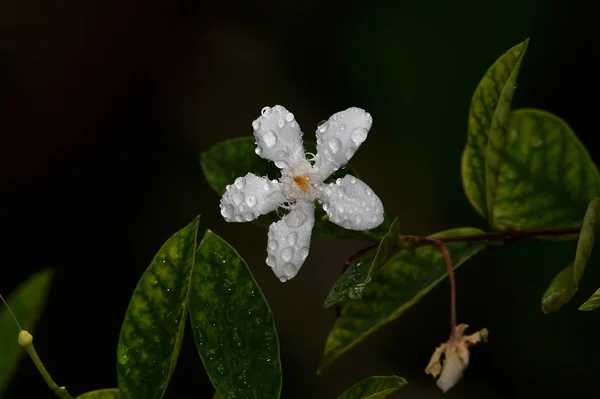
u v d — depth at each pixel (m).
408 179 0.63
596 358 0.54
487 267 0.58
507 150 0.40
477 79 0.61
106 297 0.65
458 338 0.39
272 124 0.39
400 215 0.62
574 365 0.55
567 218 0.40
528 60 0.59
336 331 0.39
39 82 0.66
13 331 0.39
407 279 0.39
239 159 0.40
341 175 0.39
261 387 0.37
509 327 0.57
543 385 0.55
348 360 0.59
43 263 0.65
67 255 0.65
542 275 0.56
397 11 0.64
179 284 0.37
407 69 0.64
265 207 0.38
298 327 0.62
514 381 0.56
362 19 0.66
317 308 0.62
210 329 0.37
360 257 0.39
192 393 0.60
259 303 0.37
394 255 0.40
